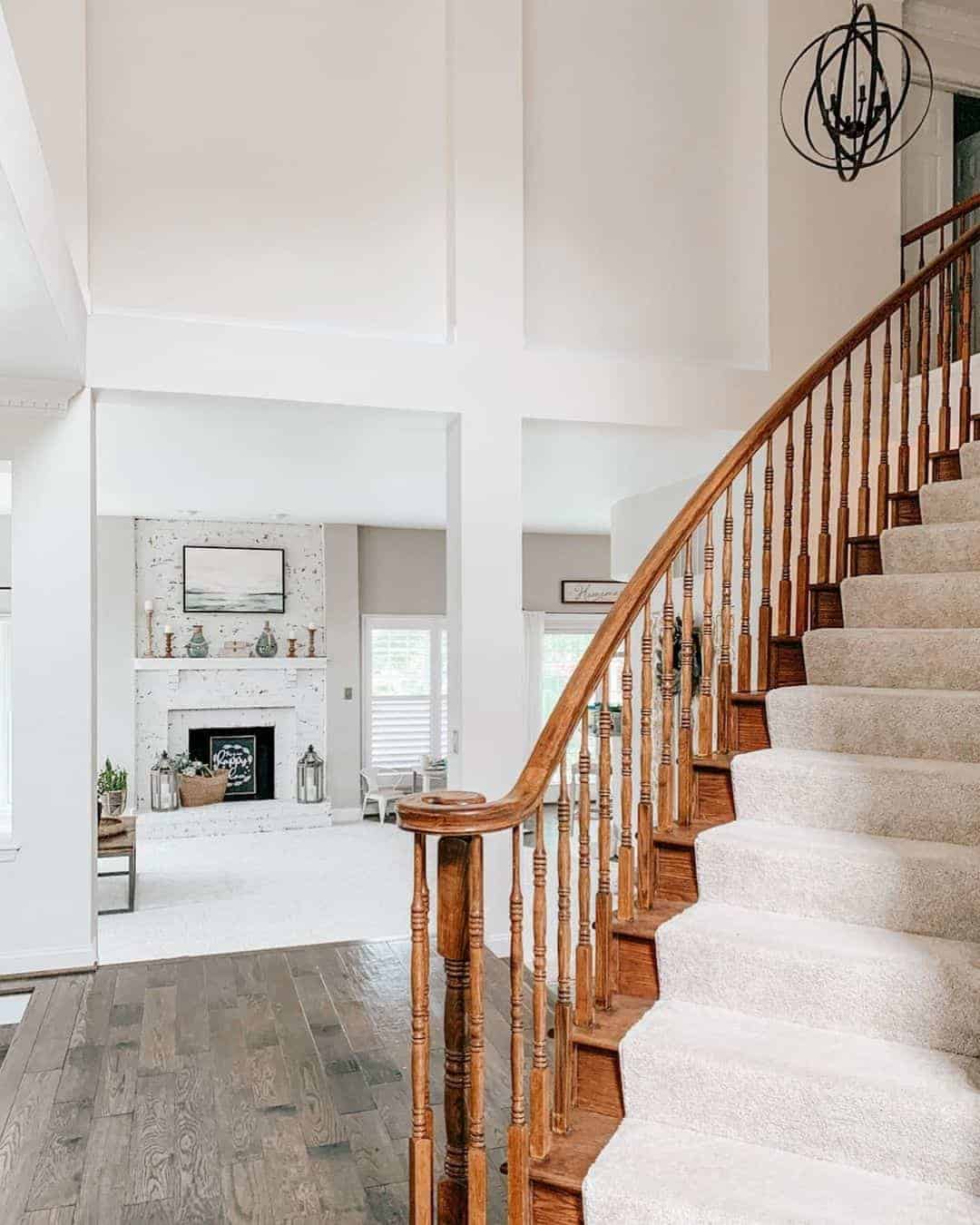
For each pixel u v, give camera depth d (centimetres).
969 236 443
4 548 948
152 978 435
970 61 643
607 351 530
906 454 420
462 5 491
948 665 308
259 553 1090
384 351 478
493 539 490
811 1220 181
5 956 436
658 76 543
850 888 246
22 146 270
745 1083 209
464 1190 203
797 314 548
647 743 275
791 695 309
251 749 1101
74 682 444
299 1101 315
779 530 537
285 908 739
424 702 1143
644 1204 190
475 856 200
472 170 490
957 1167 190
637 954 254
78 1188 265
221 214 471
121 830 744
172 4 467
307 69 484
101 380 443
